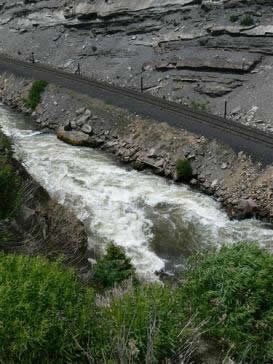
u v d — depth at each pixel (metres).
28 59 61.09
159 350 7.18
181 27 49.69
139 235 24.33
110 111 38.88
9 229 12.73
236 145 30.62
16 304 6.81
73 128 39.19
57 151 35.72
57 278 7.52
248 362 7.46
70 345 6.76
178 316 7.81
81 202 27.53
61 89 44.78
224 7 47.47
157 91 43.41
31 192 16.36
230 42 43.94
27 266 7.75
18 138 38.91
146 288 8.73
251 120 35.19
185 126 34.06
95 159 34.41
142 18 54.09
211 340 7.94
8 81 51.72
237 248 8.84
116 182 30.44
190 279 8.69
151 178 31.23
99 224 25.17
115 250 15.25
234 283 7.94
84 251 16.22
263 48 41.75
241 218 25.92
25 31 69.00
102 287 13.07
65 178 30.75
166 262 22.12
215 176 29.64
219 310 7.89
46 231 14.44
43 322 6.57
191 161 31.27
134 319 7.48
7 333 6.49
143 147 33.97
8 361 6.42
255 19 44.41
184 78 42.75
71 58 56.94
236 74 40.84
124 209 26.88
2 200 13.41
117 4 56.41
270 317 7.54
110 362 6.54
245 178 28.31
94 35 58.47
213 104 38.88
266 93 37.09
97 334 7.18
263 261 8.27
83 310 7.21
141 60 49.75
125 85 46.94
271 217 25.66
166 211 26.78
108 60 52.72
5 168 13.93
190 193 29.17
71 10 62.00
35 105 45.25
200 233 24.66
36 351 6.53
